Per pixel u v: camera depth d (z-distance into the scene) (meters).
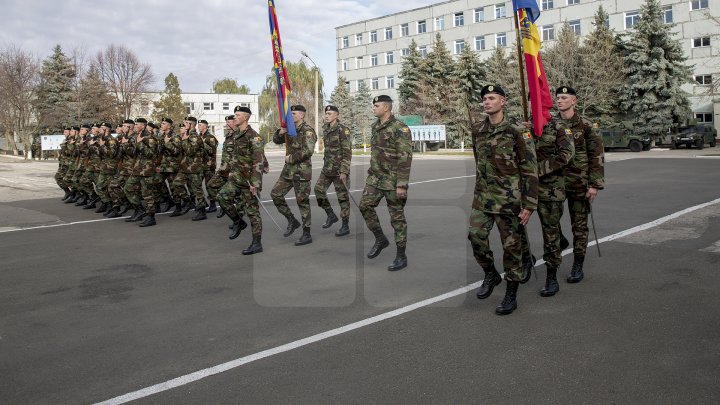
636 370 3.56
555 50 35.50
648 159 22.67
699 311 4.57
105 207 11.89
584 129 5.40
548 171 5.05
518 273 4.67
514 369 3.65
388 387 3.46
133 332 4.61
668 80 34.06
